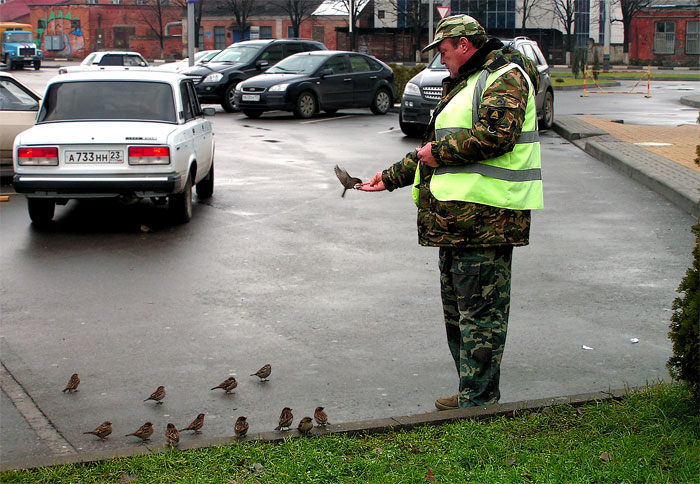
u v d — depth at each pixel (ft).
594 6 235.40
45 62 244.83
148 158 33.45
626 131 65.00
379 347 21.57
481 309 15.65
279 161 53.47
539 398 17.95
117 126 34.68
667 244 32.19
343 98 83.87
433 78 64.69
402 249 31.68
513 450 14.19
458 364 16.88
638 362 20.35
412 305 25.03
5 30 192.24
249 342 21.98
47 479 13.47
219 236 33.65
